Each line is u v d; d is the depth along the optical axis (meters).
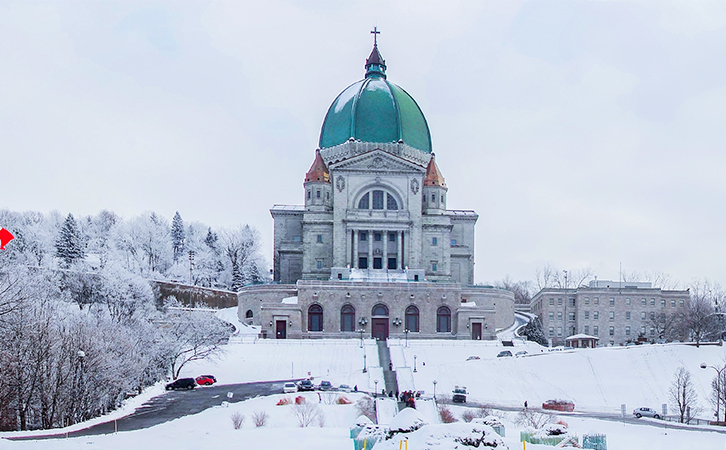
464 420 84.00
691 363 117.44
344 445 62.88
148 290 148.88
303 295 147.00
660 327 171.25
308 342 133.50
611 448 69.06
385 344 137.00
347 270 155.88
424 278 156.75
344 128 176.12
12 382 79.75
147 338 113.00
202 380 112.25
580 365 117.00
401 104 178.12
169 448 62.56
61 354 84.75
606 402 107.81
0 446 55.38
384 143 172.88
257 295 159.38
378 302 147.88
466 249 178.75
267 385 109.38
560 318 172.25
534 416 84.88
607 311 171.12
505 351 127.69
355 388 103.25
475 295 160.25
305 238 166.00
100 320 116.31
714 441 73.31
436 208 169.25
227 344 127.62
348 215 161.50
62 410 83.62
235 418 79.12
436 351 131.50
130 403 96.38
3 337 81.25
